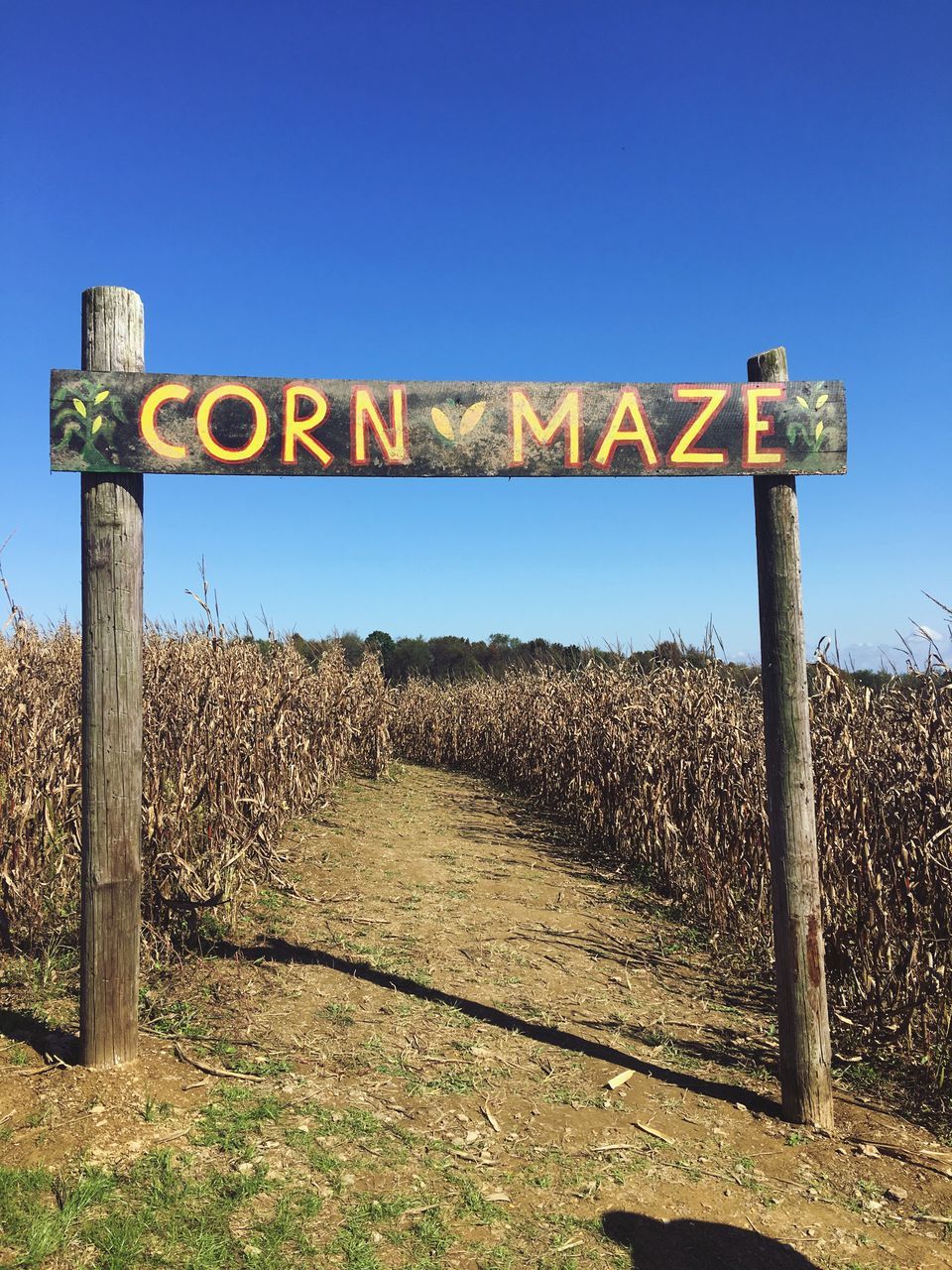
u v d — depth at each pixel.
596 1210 3.00
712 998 5.19
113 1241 2.52
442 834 9.34
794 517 3.87
